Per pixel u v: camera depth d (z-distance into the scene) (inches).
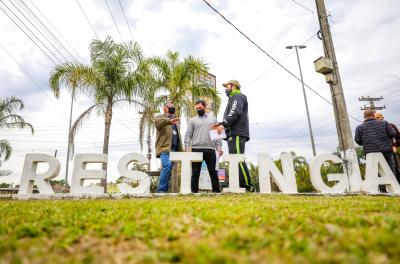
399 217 108.4
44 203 166.2
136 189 234.4
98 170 233.5
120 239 83.4
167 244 77.1
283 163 251.1
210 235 84.4
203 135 247.9
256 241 75.0
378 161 251.0
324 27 311.4
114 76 471.5
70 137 472.4
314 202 166.4
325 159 256.5
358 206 142.0
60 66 454.6
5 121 732.0
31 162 232.1
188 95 538.3
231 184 238.8
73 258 67.2
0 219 109.5
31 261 64.2
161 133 262.1
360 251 64.3
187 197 209.6
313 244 69.6
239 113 242.8
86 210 129.2
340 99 287.4
